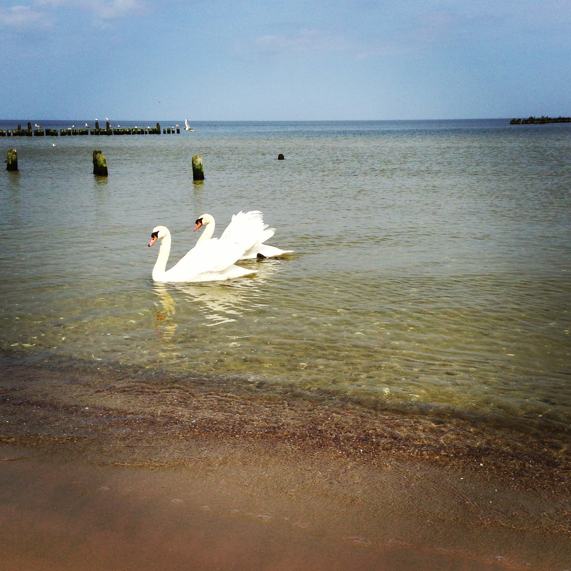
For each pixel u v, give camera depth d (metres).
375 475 2.90
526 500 2.71
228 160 27.83
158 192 15.04
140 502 2.64
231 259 6.67
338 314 5.45
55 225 10.12
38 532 2.43
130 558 2.29
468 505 2.67
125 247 8.42
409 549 2.37
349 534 2.45
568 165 21.72
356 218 10.70
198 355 4.50
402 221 10.33
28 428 3.34
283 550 2.35
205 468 2.93
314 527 2.49
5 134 62.53
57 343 4.75
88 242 8.73
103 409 3.60
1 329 5.07
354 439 3.26
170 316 5.43
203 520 2.52
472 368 4.27
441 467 2.99
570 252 7.79
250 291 6.22
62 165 24.11
